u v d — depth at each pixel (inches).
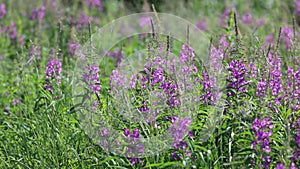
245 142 285.4
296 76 299.3
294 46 351.3
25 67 408.8
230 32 439.2
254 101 295.7
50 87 346.0
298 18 563.2
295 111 289.1
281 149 267.0
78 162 304.7
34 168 313.1
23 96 409.4
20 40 532.1
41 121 325.4
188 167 273.9
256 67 320.2
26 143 322.7
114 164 293.9
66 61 430.6
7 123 345.1
